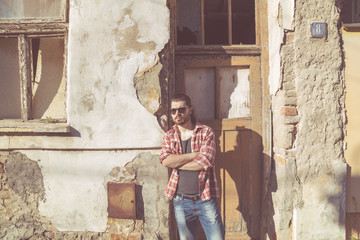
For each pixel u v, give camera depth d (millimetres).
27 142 3193
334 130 3154
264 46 3516
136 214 3184
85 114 3150
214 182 2840
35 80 3416
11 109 3451
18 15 3381
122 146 3148
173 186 2850
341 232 3172
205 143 2775
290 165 3121
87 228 3258
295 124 3145
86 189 3227
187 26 3723
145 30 3104
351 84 3174
